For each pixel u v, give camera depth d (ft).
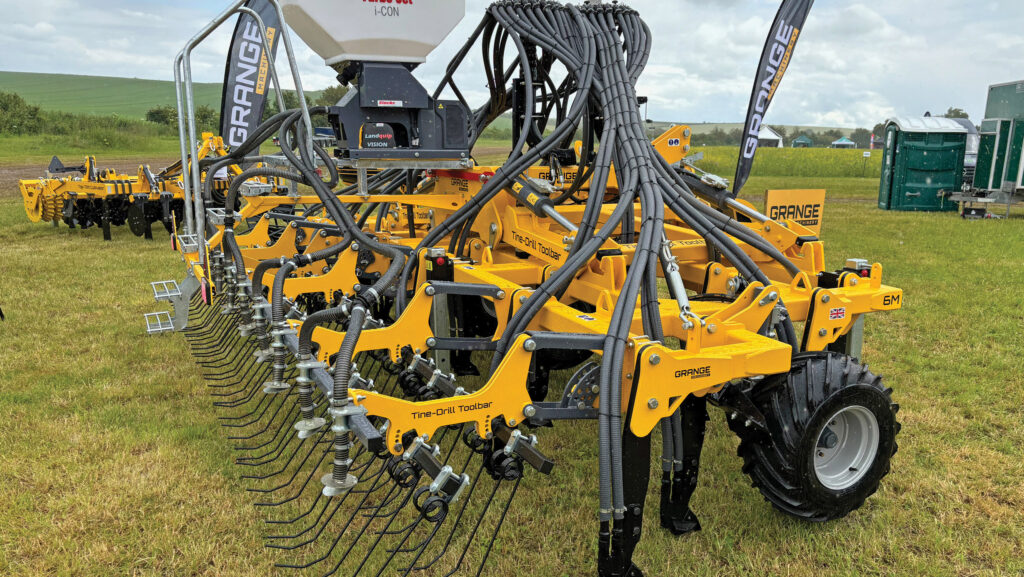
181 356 17.39
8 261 29.68
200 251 15.81
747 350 8.68
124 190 35.96
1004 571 9.09
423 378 11.00
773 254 11.37
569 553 9.47
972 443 12.64
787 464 9.20
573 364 14.33
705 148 128.77
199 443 12.59
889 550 9.52
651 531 9.88
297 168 14.66
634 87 12.96
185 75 15.56
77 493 10.90
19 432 13.01
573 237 12.16
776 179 89.20
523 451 8.29
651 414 8.14
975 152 51.47
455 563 9.19
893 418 9.98
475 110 19.31
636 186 10.67
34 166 83.20
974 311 21.42
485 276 11.94
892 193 53.01
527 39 13.91
